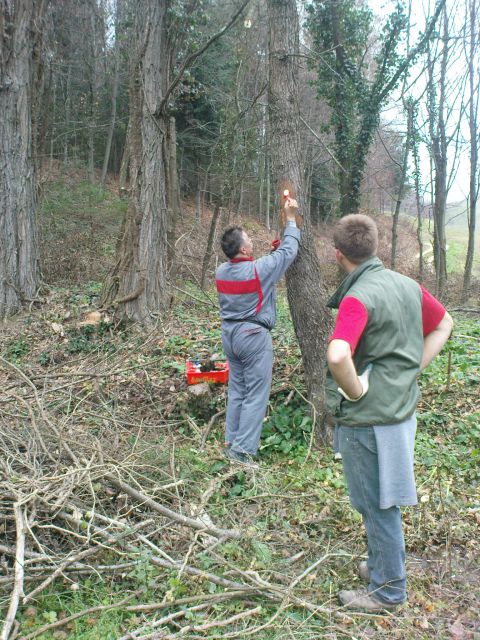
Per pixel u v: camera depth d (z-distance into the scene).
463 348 6.70
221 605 2.78
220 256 15.73
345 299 2.49
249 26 12.91
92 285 12.17
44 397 4.85
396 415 2.47
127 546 3.05
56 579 2.92
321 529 3.43
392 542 2.62
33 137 10.62
